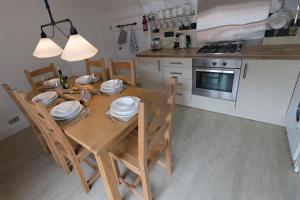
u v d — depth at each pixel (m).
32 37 2.59
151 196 1.28
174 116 2.46
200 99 2.48
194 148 1.84
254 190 1.36
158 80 2.73
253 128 2.04
